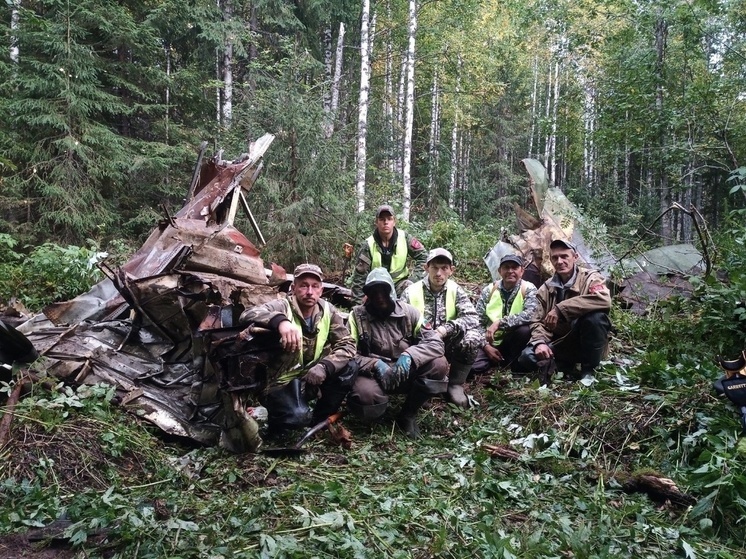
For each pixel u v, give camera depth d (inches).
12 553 101.8
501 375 207.2
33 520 109.7
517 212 323.0
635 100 497.4
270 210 378.9
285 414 156.8
